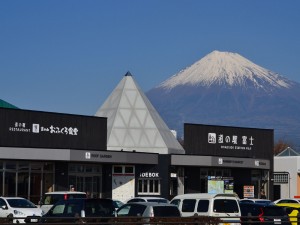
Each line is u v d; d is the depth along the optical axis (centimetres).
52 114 5806
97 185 6084
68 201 3344
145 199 4409
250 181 7062
